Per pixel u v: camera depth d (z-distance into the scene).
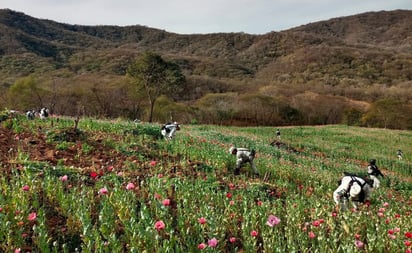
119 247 5.25
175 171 11.50
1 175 7.89
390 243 6.62
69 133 13.62
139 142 14.87
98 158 11.66
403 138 42.66
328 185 13.59
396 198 14.11
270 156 18.81
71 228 6.27
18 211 5.98
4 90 56.91
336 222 8.16
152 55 53.44
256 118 65.38
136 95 54.41
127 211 6.64
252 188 10.28
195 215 6.92
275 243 6.18
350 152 32.38
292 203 8.99
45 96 53.28
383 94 97.00
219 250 5.74
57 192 7.41
